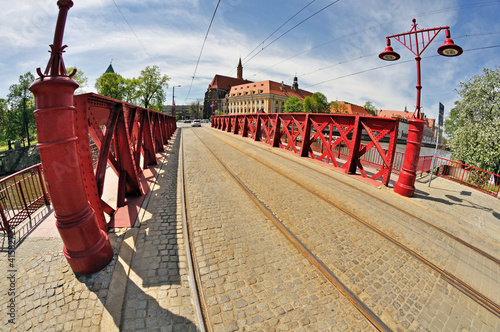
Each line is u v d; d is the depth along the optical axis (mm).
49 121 2430
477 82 19125
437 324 2508
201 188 6699
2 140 49250
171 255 3510
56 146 2508
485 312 2711
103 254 3090
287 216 4965
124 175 5414
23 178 4328
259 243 3895
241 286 2908
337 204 5715
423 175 9328
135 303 2578
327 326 2395
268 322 2410
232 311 2535
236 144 16797
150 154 9633
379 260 3557
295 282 3016
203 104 117812
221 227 4414
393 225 4746
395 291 2943
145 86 50781
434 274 3309
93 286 2773
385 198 6344
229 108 117000
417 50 6223
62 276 2904
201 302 2646
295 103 82000
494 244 4227
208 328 2324
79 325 2277
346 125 9117
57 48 2457
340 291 2893
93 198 3859
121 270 3090
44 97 2393
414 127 6328
